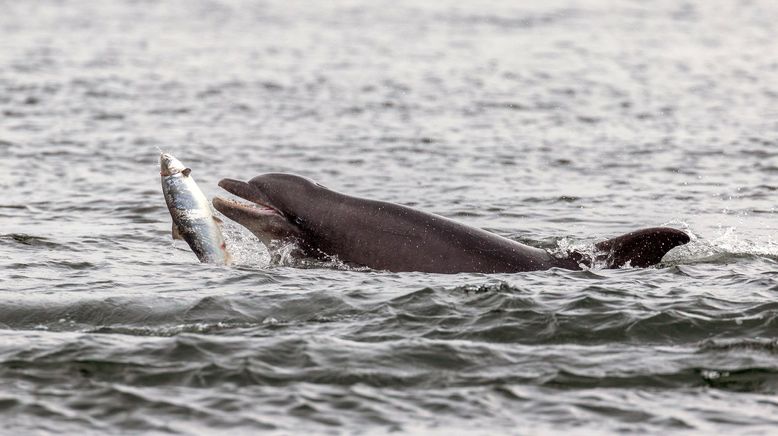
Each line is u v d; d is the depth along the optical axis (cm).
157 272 5403
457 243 5312
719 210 7669
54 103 12700
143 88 14112
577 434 3441
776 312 4381
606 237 6688
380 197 8138
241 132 11125
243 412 3591
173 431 3450
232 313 4569
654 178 8950
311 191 5581
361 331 4325
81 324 4538
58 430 3453
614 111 12794
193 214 5506
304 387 3784
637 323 4316
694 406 3647
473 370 3931
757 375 3866
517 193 8281
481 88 14675
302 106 12925
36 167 9119
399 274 5194
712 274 5194
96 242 6291
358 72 16150
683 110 12825
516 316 4419
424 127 11569
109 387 3766
